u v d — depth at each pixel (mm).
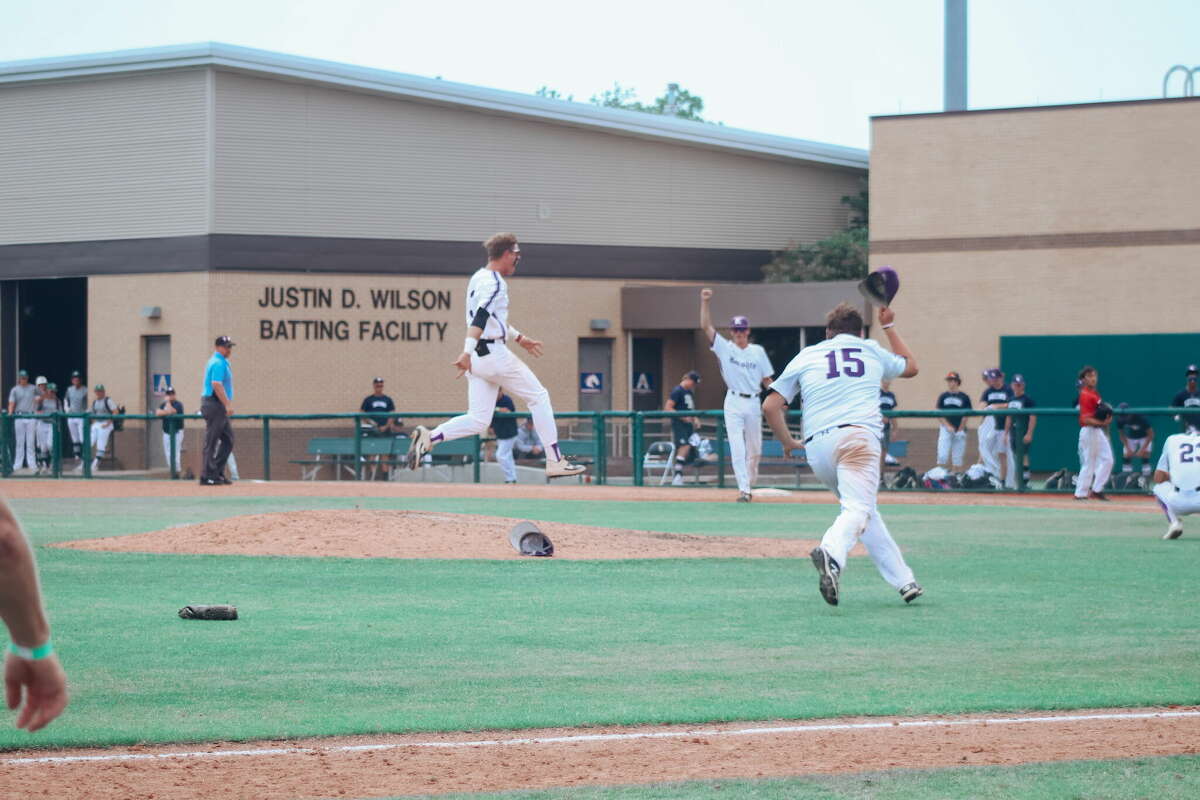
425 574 23047
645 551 25891
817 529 31531
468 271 69625
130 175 64875
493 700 13797
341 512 28172
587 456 50844
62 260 66500
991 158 60781
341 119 66312
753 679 14906
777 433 20047
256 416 55062
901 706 13414
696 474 48500
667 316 73125
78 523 32500
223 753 11578
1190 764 11172
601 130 73375
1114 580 22984
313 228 65562
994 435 45188
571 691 14250
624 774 10891
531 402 27391
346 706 13508
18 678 5496
